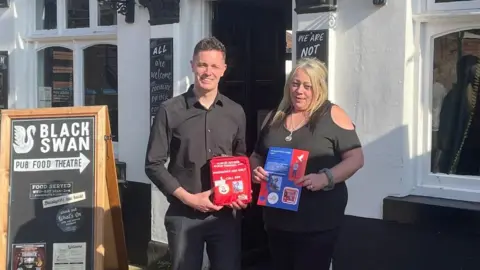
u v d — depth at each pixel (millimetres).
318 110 3139
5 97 6414
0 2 6375
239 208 3270
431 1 3961
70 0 6133
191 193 3268
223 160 3221
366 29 4094
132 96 5512
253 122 5594
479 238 3729
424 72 4062
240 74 5453
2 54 6398
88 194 4199
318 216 3092
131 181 5562
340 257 4336
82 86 6082
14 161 4242
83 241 4168
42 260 4176
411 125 4062
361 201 4199
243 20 5469
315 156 3088
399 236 4047
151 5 5215
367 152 4148
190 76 5164
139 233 5551
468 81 3959
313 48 4254
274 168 3125
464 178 3959
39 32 6348
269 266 5523
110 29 5805
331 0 4168
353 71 4172
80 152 4238
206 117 3303
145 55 5395
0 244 4168
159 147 3293
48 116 4266
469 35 3910
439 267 3895
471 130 3979
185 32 5145
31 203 4219
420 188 4098
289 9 5734
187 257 3303
